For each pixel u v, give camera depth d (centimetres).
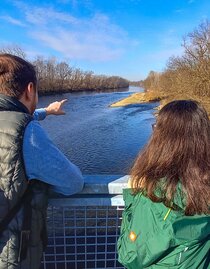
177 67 3366
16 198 138
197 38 2872
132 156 1458
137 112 3422
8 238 139
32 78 155
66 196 173
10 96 147
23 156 138
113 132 2139
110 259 191
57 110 214
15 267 140
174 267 124
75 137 1959
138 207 135
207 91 2605
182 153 133
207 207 126
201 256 126
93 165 1323
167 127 139
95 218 183
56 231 183
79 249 192
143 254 128
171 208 126
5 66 148
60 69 8106
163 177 131
